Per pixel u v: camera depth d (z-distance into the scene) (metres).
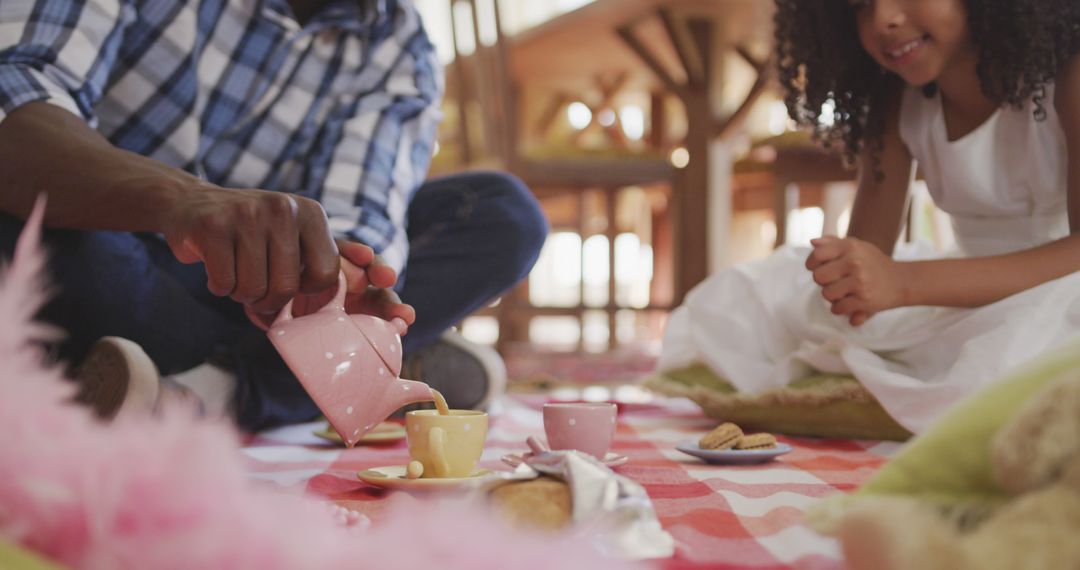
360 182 1.54
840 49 1.64
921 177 1.99
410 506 0.51
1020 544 0.49
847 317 1.45
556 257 6.40
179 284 1.33
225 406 1.39
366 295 1.04
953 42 1.40
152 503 0.43
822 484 1.00
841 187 3.38
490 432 1.47
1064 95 1.37
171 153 1.46
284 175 1.58
